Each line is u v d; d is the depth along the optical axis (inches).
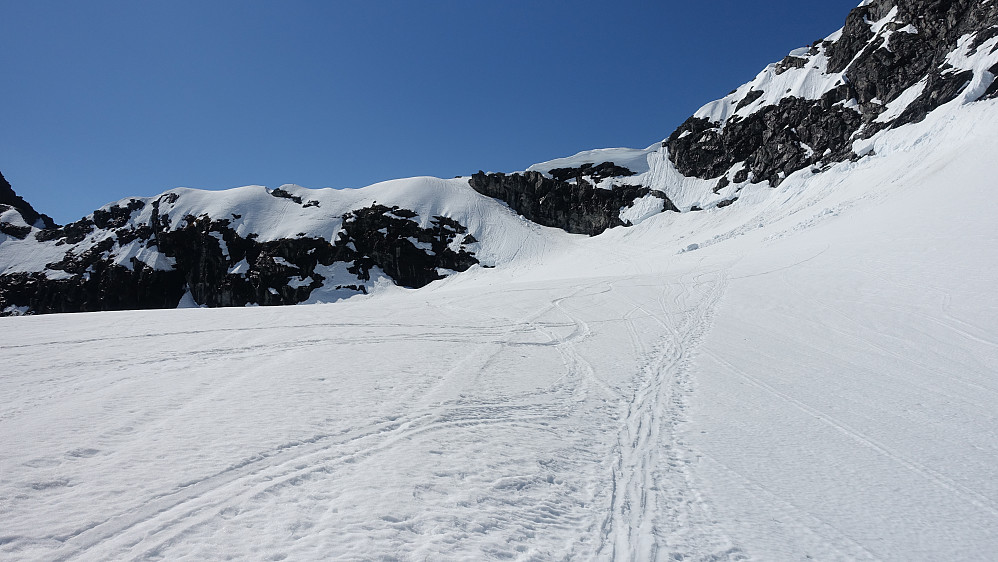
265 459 224.1
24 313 4033.0
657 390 402.6
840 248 1170.6
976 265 762.2
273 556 152.1
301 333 613.3
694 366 476.7
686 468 259.6
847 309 681.0
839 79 2960.1
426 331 649.0
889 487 238.2
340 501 190.5
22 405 299.6
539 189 4084.6
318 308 902.4
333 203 4244.6
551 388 398.9
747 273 1115.3
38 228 5265.8
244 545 157.2
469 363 473.1
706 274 1194.6
